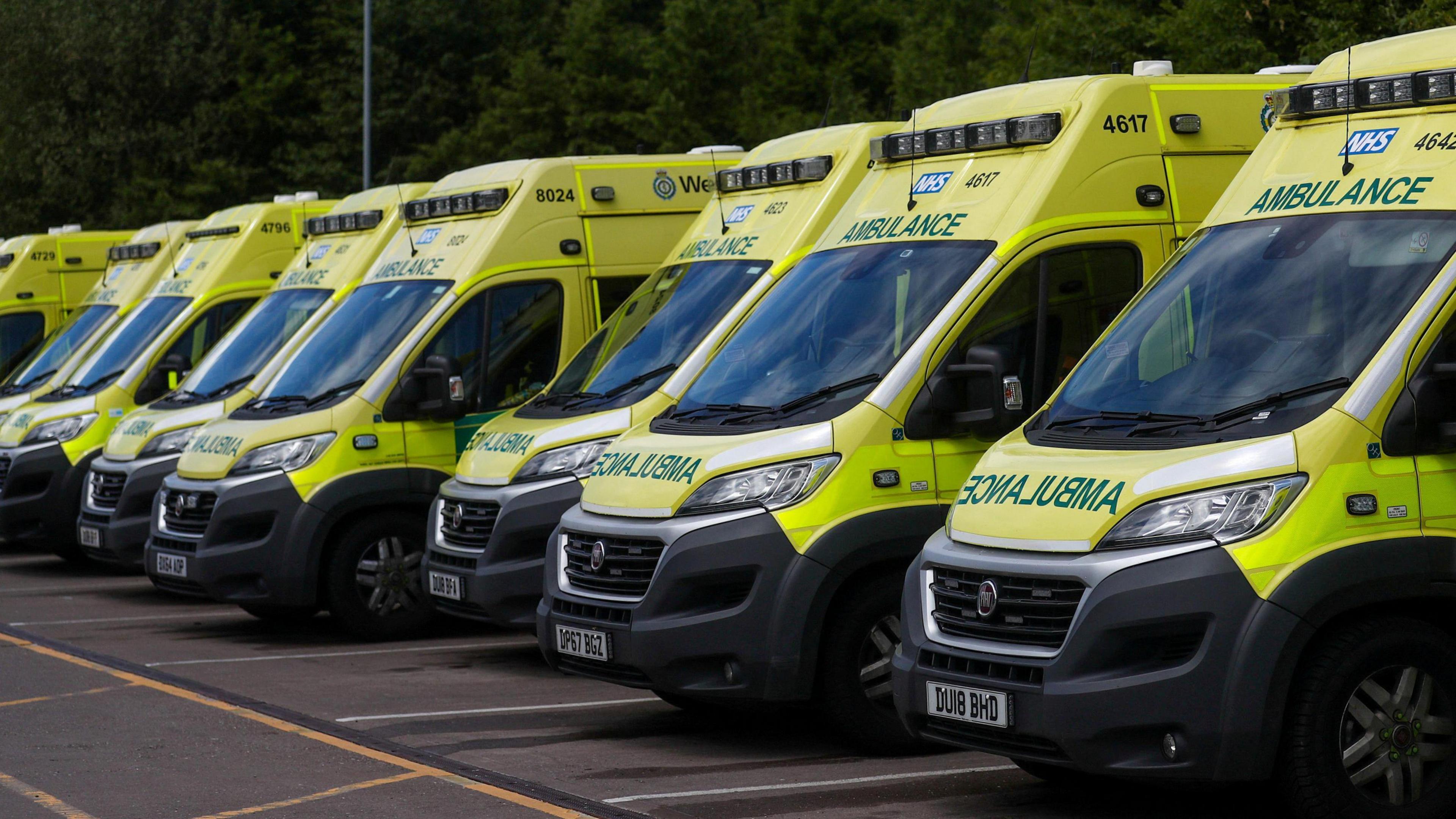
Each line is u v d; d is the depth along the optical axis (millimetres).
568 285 21281
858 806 12656
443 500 18703
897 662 12375
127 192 69562
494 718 16297
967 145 15664
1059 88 15758
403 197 24656
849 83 64250
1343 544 10758
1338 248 11906
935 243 15211
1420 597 11008
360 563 20812
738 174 19375
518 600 17578
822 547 13820
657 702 17094
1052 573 11219
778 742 15117
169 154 70750
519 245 21125
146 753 14750
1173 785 11125
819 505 13914
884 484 14039
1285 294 11938
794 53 67125
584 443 17500
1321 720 10820
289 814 12648
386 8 73375
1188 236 14820
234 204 70875
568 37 66562
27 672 18859
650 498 14469
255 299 29000
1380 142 12227
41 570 29344
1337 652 10859
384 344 20922
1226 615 10633
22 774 14016
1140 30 37375
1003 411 13656
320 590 20719
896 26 68000
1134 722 10781
